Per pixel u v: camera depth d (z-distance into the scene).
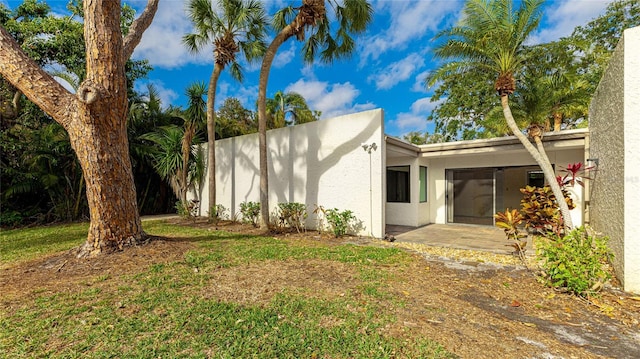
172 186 12.76
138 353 2.27
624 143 3.74
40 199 10.98
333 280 4.04
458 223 10.43
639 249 3.63
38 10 11.16
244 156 10.77
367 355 2.26
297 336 2.53
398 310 3.09
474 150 8.95
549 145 7.89
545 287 3.83
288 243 6.59
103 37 4.58
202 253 5.40
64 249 5.90
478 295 3.59
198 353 2.28
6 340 2.44
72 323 2.74
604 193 5.08
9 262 4.94
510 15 6.03
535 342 2.49
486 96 15.23
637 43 3.66
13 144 10.48
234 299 3.36
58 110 4.63
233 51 9.61
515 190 9.56
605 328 2.79
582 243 3.65
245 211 9.96
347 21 8.50
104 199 4.95
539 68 7.29
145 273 4.18
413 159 9.88
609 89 4.68
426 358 2.22
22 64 4.41
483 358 2.23
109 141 4.88
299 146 8.98
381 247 6.25
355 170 7.76
